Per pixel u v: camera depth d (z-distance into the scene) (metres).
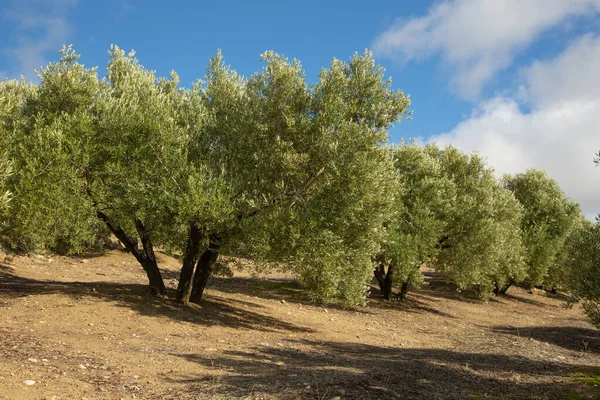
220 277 30.16
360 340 16.56
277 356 11.66
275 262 15.77
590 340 20.12
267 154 15.62
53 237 14.59
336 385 7.75
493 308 33.31
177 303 16.83
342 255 16.05
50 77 15.27
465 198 27.94
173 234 15.46
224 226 14.77
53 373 7.54
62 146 13.68
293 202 15.55
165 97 16.70
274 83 16.53
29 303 14.30
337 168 14.84
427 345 16.61
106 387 7.18
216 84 18.47
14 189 12.84
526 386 8.93
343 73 16.77
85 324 12.76
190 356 10.55
